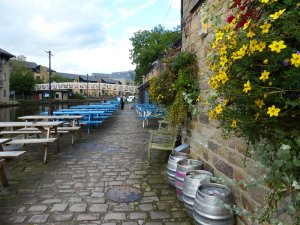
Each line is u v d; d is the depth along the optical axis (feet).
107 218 10.95
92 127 41.16
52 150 23.99
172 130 19.10
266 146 5.65
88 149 24.59
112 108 66.18
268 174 5.69
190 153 16.71
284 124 5.15
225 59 5.86
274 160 5.44
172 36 100.99
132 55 117.19
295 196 5.53
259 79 5.08
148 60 103.71
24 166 18.58
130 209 11.77
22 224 10.43
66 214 11.27
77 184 14.92
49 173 16.97
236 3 6.28
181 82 15.57
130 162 19.74
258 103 4.99
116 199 12.81
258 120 5.27
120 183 15.11
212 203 8.83
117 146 26.14
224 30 6.86
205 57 13.88
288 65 4.80
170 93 18.34
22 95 207.21
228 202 9.01
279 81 4.94
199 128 14.89
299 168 5.18
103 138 31.32
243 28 5.59
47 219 10.83
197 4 14.94
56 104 193.98
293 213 5.87
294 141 5.08
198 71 15.26
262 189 8.00
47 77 299.38
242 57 5.33
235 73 5.70
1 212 11.44
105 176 16.38
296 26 4.66
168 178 14.53
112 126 44.57
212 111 6.65
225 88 5.89
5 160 14.42
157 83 18.97
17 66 229.04
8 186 14.58
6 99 177.78
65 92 264.72
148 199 12.84
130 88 263.08
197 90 15.12
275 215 6.21
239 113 5.66
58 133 24.99
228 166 10.71
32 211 11.53
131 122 51.70
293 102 4.61
